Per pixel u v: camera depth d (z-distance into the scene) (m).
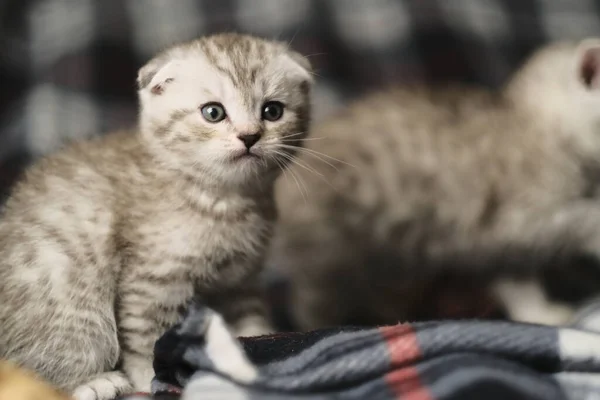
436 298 0.65
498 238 0.63
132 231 0.52
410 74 0.71
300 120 0.55
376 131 0.63
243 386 0.46
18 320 0.52
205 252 0.53
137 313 0.52
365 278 0.63
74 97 0.68
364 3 0.73
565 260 0.65
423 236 0.63
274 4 0.72
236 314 0.56
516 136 0.62
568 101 0.62
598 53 0.62
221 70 0.53
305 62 0.56
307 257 0.62
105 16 0.70
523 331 0.48
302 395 0.46
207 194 0.53
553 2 0.76
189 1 0.72
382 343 0.47
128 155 0.54
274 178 0.55
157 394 0.48
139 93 0.55
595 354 0.47
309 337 0.50
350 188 0.62
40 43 0.69
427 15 0.73
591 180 0.62
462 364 0.46
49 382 0.52
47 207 0.53
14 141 0.66
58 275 0.52
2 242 0.53
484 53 0.73
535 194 0.62
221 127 0.52
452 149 0.62
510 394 0.45
